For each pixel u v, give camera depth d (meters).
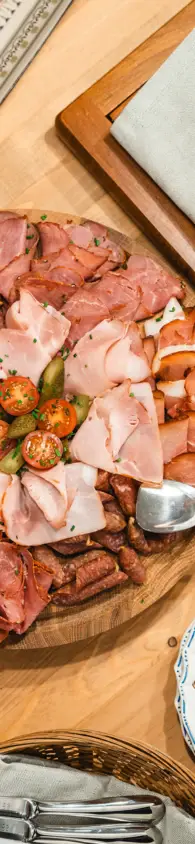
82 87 0.89
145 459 0.75
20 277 0.78
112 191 0.86
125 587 0.77
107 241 0.82
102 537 0.76
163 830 0.69
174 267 0.86
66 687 0.80
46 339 0.76
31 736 0.69
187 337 0.78
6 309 0.80
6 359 0.76
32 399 0.73
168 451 0.76
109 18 0.90
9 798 0.69
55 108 0.89
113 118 0.86
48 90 0.89
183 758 0.79
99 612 0.76
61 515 0.72
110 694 0.80
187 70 0.83
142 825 0.69
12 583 0.73
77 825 0.69
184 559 0.78
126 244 0.83
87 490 0.74
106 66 0.89
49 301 0.79
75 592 0.75
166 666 0.80
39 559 0.76
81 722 0.79
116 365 0.76
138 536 0.75
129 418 0.75
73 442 0.74
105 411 0.75
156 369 0.77
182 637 0.78
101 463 0.74
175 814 0.69
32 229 0.81
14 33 0.89
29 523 0.74
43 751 0.72
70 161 0.87
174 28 0.87
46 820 0.69
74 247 0.80
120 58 0.90
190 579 0.81
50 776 0.71
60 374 0.75
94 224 0.82
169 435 0.76
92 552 0.77
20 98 0.88
